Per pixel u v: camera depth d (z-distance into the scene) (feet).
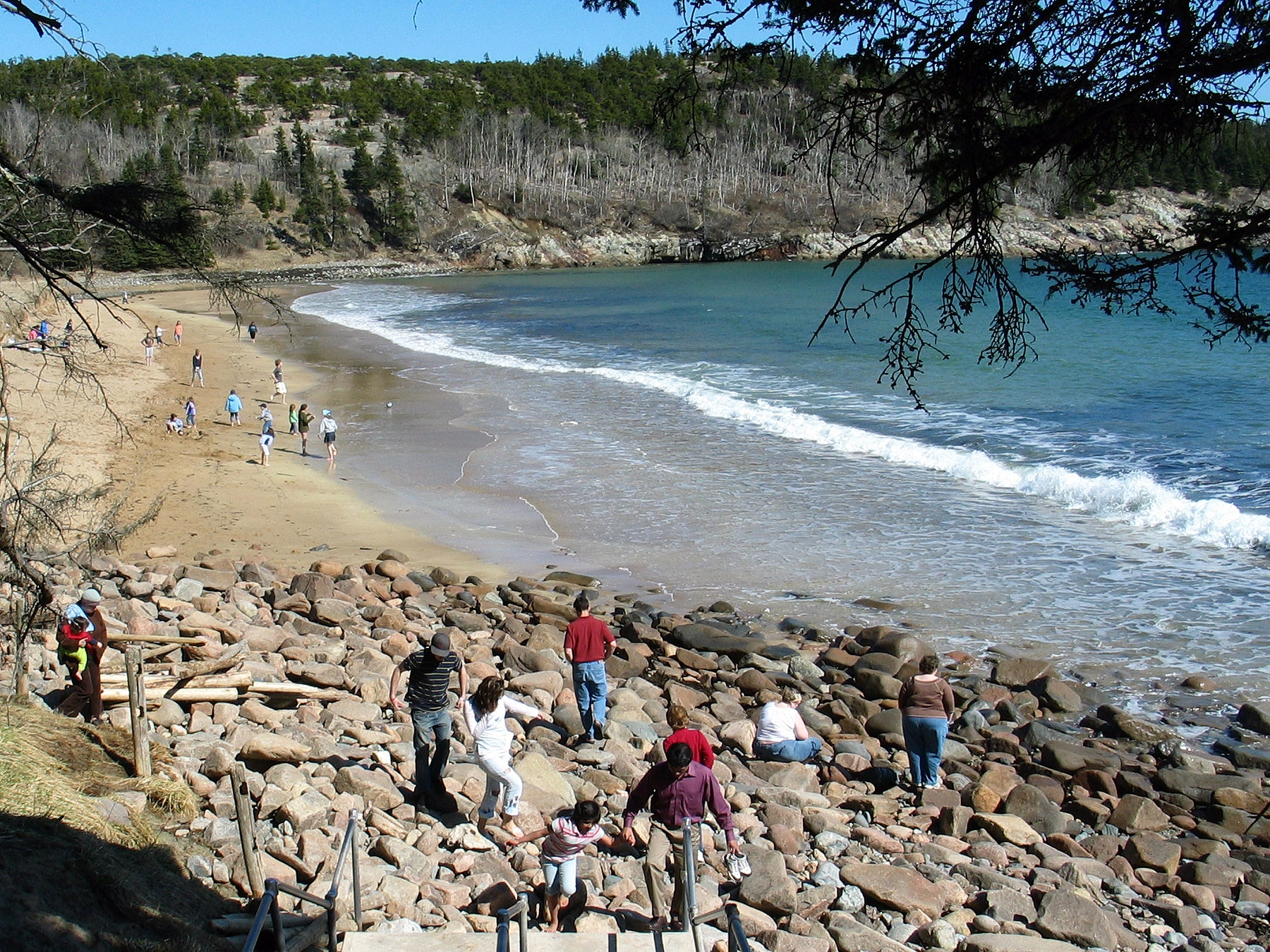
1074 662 44.62
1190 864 27.58
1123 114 13.23
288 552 62.23
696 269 429.79
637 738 33.76
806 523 66.95
